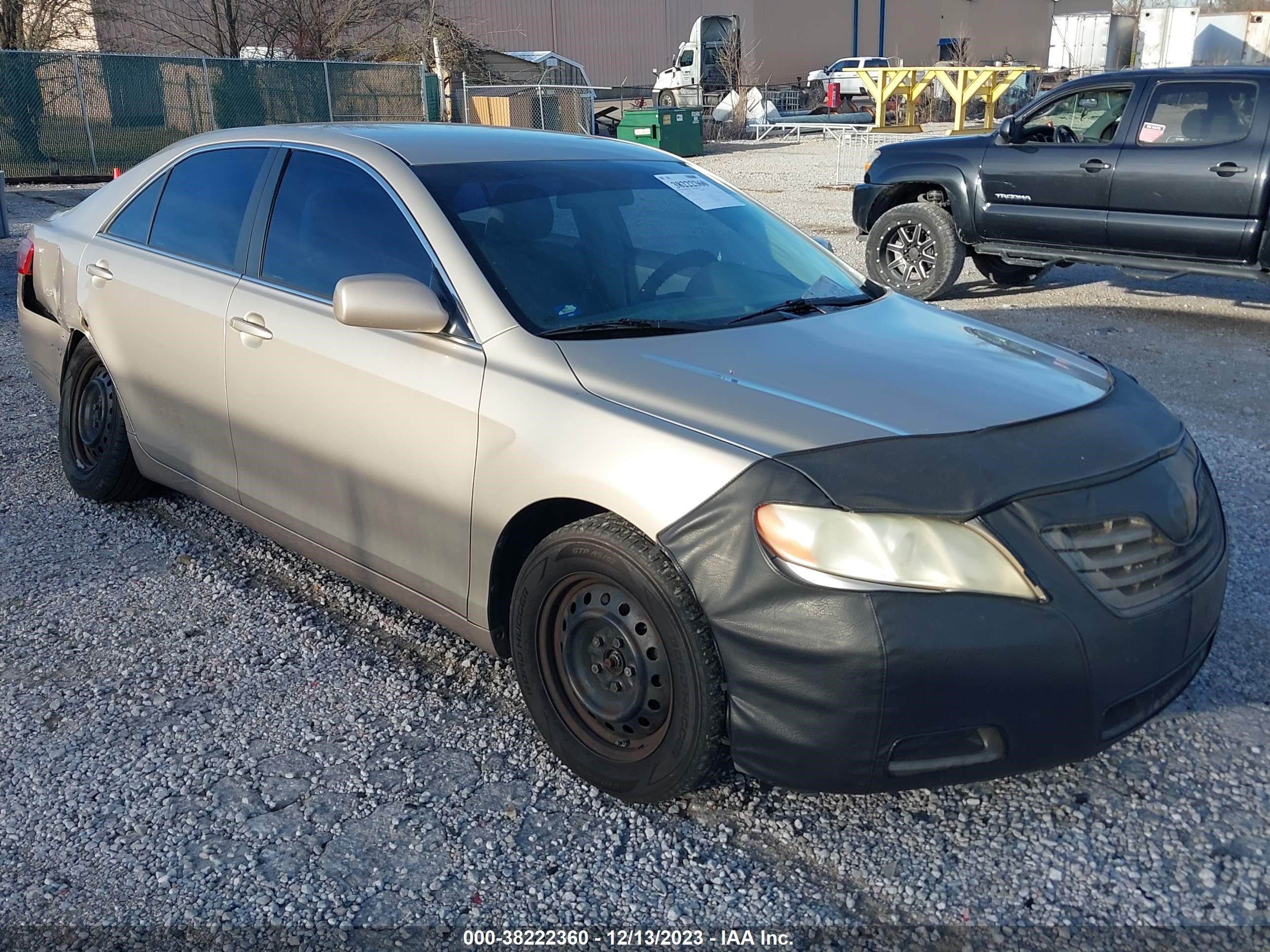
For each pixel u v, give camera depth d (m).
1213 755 3.14
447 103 25.34
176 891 2.57
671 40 44.81
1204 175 8.23
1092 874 2.66
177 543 4.50
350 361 3.34
